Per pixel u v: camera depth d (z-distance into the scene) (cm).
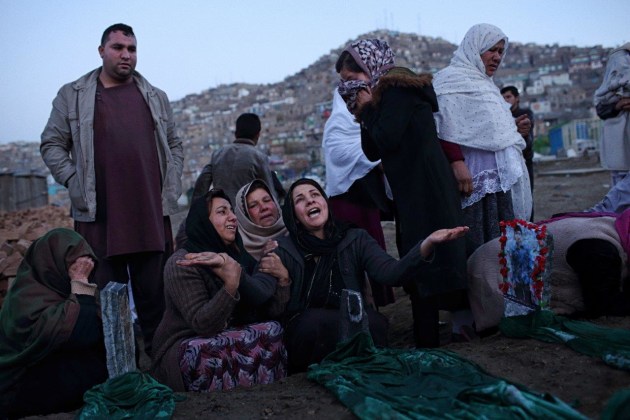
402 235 400
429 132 392
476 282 404
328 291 398
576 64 14988
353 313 365
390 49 447
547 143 5297
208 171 589
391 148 390
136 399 328
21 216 1758
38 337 357
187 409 327
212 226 398
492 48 441
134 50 494
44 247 379
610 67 554
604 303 381
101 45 494
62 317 362
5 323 368
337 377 327
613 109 552
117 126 484
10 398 362
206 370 359
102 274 486
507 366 331
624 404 243
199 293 373
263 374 370
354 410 287
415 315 409
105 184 482
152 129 501
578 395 287
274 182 616
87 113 480
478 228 430
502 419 254
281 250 404
